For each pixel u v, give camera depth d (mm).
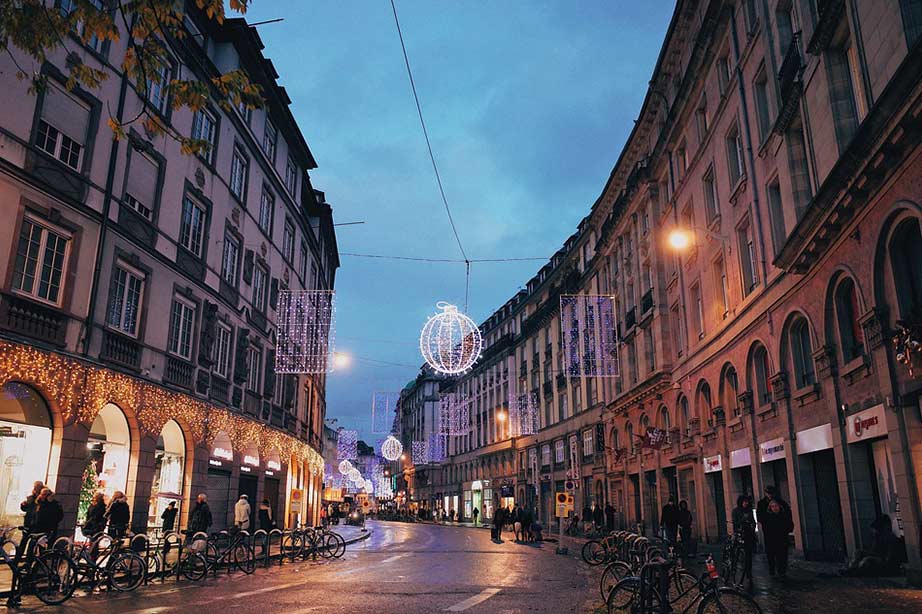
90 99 16047
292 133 31516
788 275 16641
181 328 20297
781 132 16484
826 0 13039
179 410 19562
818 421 15672
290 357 31672
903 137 10414
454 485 79688
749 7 19875
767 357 19172
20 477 13953
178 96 8164
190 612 9188
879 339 12180
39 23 7695
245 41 24328
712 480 24719
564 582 13562
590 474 43250
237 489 24250
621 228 37281
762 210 18859
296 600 10492
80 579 11406
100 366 15938
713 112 23172
